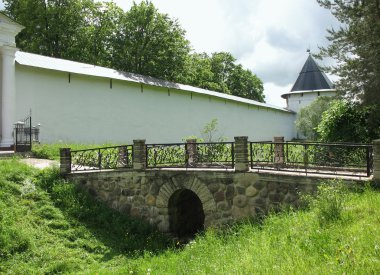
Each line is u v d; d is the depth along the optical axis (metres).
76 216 11.77
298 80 51.38
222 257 7.20
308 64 51.34
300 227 7.17
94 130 22.09
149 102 25.78
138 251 10.57
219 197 10.93
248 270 5.69
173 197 12.16
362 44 17.80
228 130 33.88
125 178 12.73
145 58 35.69
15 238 9.50
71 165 14.02
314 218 7.32
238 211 10.54
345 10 18.38
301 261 5.42
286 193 9.70
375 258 4.90
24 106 19.03
